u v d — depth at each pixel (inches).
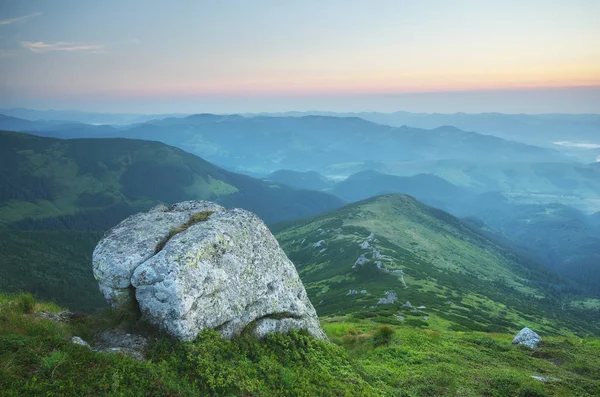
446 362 912.9
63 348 465.1
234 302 642.2
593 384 815.1
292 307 763.4
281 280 765.9
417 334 1184.8
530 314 5590.6
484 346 1157.1
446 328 2388.0
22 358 425.1
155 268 571.2
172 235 669.3
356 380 665.0
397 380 755.4
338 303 4382.4
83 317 615.5
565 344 1205.1
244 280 676.1
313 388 571.2
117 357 474.0
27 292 700.0
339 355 744.3
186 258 589.3
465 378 797.9
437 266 7249.0
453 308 3969.0
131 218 731.4
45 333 498.6
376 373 781.9
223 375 509.7
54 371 416.8
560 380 825.5
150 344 541.3
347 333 1370.6
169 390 447.8
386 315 2682.1
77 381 414.6
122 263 593.3
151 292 568.1
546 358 1083.9
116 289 591.2
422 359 926.4
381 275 5629.9
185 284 566.9
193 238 637.3
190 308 563.5
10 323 516.7
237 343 611.2
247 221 767.7
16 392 371.9
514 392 733.3
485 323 3464.6
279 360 628.1
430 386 724.0
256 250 737.6
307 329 767.7
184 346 532.7
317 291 5797.2
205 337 566.6
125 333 561.6
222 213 772.6
